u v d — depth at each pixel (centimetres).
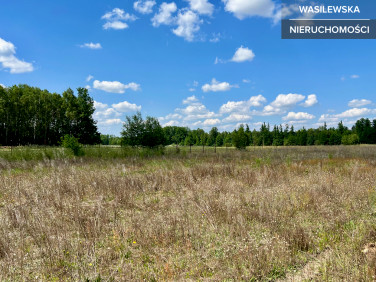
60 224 479
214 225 471
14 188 761
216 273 329
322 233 441
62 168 1214
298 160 1688
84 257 369
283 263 345
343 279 294
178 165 1368
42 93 4850
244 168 1166
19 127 4575
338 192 663
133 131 2164
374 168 1165
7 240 406
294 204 584
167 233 427
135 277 318
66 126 4772
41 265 348
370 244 384
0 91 4397
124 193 697
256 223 489
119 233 437
